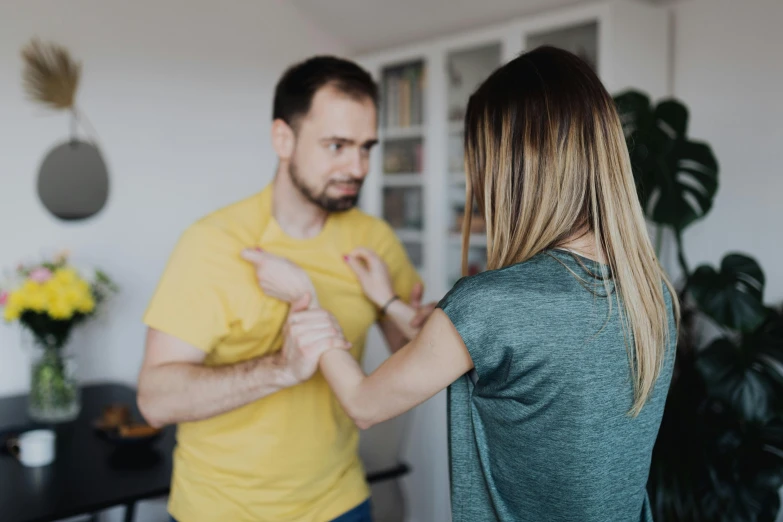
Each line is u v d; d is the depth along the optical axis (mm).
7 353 2695
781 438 1943
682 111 2129
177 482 1288
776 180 2307
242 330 1245
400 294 1544
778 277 2312
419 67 3080
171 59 3059
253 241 1285
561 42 2506
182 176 3119
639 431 867
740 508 1948
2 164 2676
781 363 1928
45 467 1876
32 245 2750
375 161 3322
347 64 1257
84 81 2836
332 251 1374
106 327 2938
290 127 1269
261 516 1232
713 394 1912
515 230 888
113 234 2941
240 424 1237
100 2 2855
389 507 2342
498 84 904
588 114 853
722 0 2416
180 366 1167
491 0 2658
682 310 2162
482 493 898
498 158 889
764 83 2318
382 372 932
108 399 2590
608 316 824
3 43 2664
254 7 3277
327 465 1289
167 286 1201
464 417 902
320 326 1062
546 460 833
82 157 2840
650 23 2469
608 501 844
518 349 804
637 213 871
